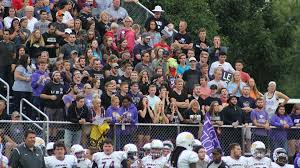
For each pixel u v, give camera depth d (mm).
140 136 46500
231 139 48000
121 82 48312
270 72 71438
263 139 48688
